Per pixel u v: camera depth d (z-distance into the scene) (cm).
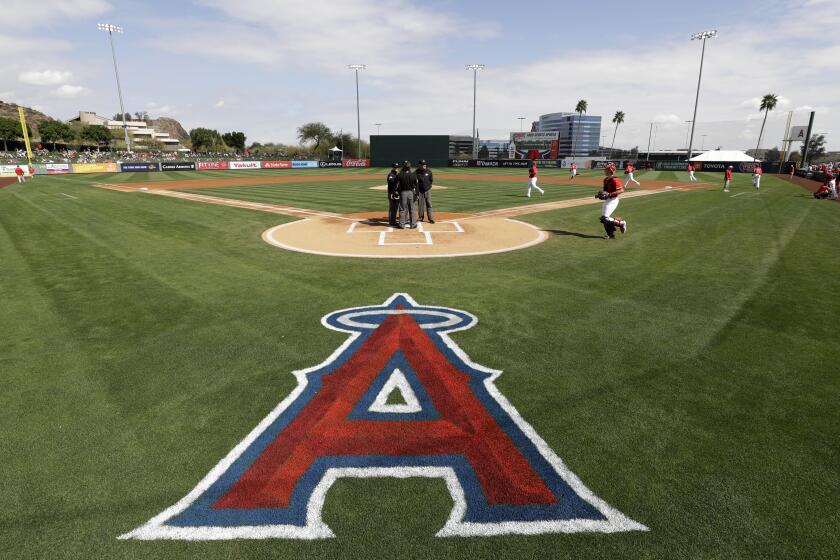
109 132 10269
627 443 364
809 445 360
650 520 290
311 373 475
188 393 438
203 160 6088
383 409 412
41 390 444
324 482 324
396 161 6262
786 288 768
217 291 751
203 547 271
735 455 348
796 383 454
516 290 752
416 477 329
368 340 554
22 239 1199
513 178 4050
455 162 6334
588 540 276
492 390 441
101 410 410
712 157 5569
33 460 345
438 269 889
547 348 532
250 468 337
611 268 895
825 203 2047
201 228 1365
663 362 497
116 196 2333
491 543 274
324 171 5447
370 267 905
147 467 338
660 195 2433
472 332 577
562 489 316
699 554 265
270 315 640
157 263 941
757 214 1675
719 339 557
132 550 270
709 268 897
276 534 280
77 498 308
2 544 272
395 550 268
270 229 1347
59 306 682
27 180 3603
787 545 270
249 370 481
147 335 573
